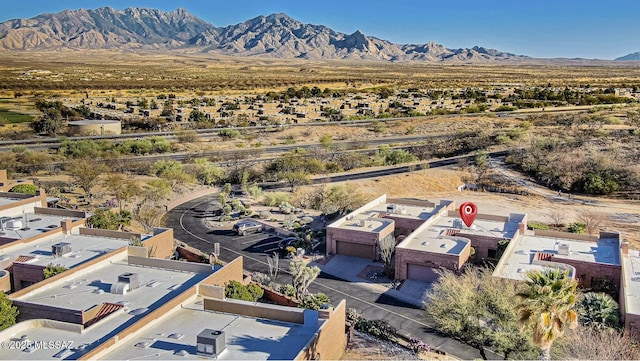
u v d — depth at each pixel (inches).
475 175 3705.7
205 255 2000.5
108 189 3051.2
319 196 3046.3
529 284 1074.1
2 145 4367.6
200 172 3577.8
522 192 3348.9
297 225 2509.8
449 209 2503.7
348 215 2337.6
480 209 2965.1
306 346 1075.3
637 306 1443.2
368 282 1930.4
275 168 3656.5
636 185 3334.2
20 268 1553.9
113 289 1344.7
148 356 1039.0
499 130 5019.7
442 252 1883.6
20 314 1255.5
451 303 1323.8
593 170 3513.8
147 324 1159.6
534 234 2114.9
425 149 4505.4
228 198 3137.3
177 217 2731.3
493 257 2039.9
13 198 2287.2
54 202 2650.1
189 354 1049.5
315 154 4119.1
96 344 1080.2
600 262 1796.3
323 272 2023.9
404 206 2586.1
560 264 1750.7
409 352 1403.8
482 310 1288.1
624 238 2487.7
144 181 3304.6
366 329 1517.0
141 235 1921.8
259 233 2470.5
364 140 4960.6
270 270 1918.1
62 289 1373.0
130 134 4943.4
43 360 1013.2
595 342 1183.6
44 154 3853.3
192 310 1259.8
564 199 3208.7
